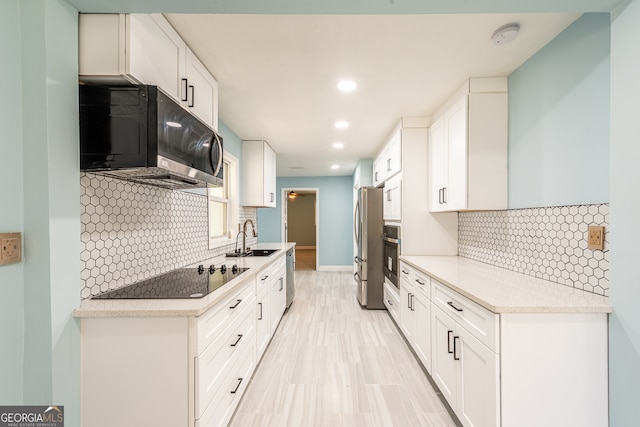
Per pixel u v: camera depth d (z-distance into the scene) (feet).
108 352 4.00
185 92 5.40
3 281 3.47
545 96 5.61
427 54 5.90
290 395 6.32
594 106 4.58
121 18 4.08
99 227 4.68
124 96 4.10
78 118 4.04
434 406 5.93
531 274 6.00
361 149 13.80
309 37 5.31
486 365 4.22
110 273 4.90
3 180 3.47
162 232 6.48
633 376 3.66
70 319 3.88
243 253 10.18
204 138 5.62
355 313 11.91
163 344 3.98
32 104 3.59
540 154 5.77
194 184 5.99
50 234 3.62
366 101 8.27
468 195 6.89
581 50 4.80
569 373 3.99
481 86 6.88
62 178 3.80
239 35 5.26
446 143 8.11
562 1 3.76
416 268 7.58
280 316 10.57
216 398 4.56
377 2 3.82
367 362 7.76
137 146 4.09
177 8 3.96
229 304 5.14
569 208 5.06
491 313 4.08
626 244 3.72
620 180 3.78
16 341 3.58
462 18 4.81
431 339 6.55
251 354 6.63
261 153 12.13
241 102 8.28
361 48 5.66
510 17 4.79
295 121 9.89
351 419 5.55
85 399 4.00
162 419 3.97
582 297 4.39
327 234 22.31
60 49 3.76
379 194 12.39
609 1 3.72
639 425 3.61
